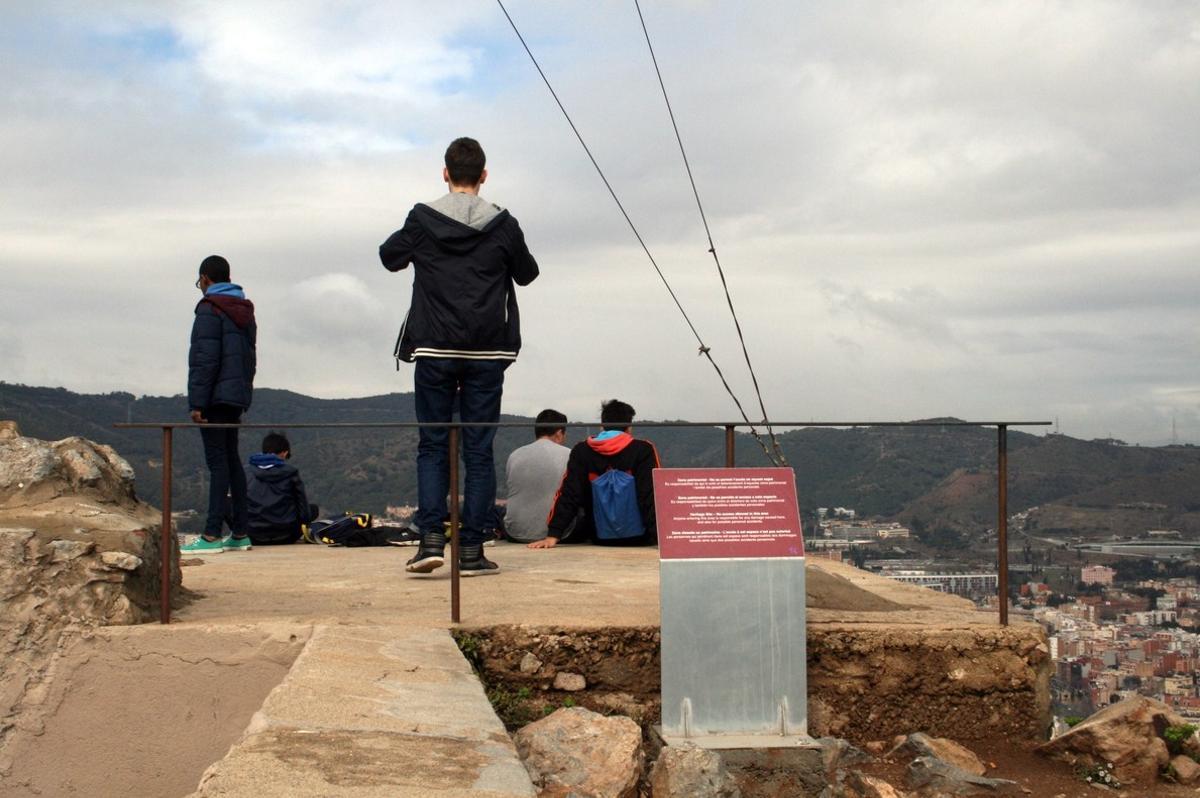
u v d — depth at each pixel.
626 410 9.34
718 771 4.70
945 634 5.64
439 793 3.37
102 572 5.25
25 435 6.00
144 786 5.07
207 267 9.03
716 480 5.34
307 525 10.30
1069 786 5.25
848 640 5.60
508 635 5.44
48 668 5.07
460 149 6.97
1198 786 5.28
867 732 5.59
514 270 7.07
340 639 5.05
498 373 7.05
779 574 5.21
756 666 5.16
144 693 5.11
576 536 9.54
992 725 5.64
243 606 5.92
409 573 7.32
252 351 9.15
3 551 5.15
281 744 3.70
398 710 4.18
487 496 7.20
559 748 4.73
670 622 5.14
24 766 5.00
